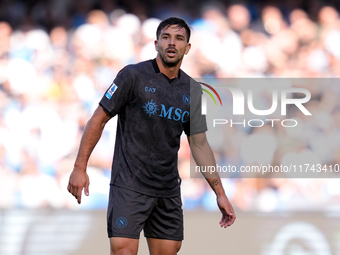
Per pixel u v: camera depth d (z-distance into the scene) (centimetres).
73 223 1568
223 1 2680
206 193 1970
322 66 2541
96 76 2423
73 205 1822
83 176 927
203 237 1467
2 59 2427
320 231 1515
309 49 2569
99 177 2048
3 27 2503
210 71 2447
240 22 2598
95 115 944
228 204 1030
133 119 958
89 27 2506
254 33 2575
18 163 2166
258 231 1512
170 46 947
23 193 1992
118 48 2486
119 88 938
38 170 2155
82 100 2359
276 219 1625
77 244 1423
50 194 1989
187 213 1686
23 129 2245
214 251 1393
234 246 1416
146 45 2533
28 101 2312
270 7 2658
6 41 2475
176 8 2709
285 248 1413
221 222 1048
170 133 972
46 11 2638
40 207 1767
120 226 935
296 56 2550
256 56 2488
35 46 2472
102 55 2477
